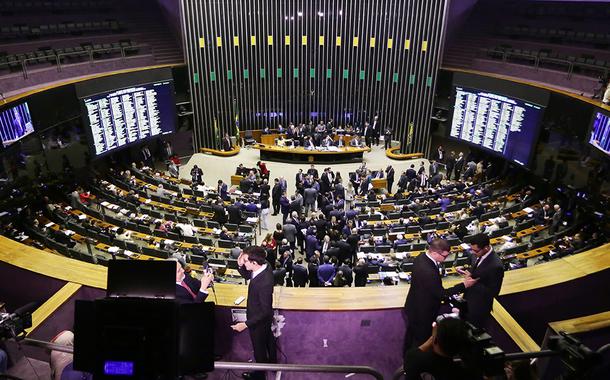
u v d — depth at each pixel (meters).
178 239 13.28
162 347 2.42
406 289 4.89
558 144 15.11
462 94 19.39
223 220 14.41
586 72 15.99
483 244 4.03
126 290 3.02
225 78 23.17
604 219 12.52
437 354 2.55
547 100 15.53
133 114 18.77
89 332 2.59
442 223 13.67
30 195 14.39
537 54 17.77
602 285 4.47
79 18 20.48
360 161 22.50
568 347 2.32
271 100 24.47
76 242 13.55
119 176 17.94
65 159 16.14
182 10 21.16
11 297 4.77
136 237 13.30
